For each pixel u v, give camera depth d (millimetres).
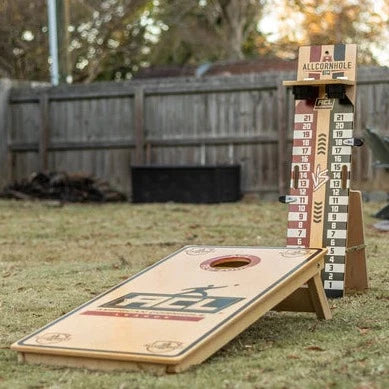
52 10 17500
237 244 9211
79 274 7520
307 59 6145
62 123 15383
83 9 20797
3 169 15586
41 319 5684
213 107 14461
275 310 5473
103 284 6953
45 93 15414
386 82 13336
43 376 4215
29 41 19500
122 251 9016
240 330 4512
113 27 21078
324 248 5578
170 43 28359
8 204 13867
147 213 12430
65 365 4359
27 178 15125
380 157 10695
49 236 10398
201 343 4227
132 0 21156
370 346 4645
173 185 13977
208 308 4578
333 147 6055
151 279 5148
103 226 11125
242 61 22109
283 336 4980
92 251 9094
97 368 4273
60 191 14594
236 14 29250
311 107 6145
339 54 6066
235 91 14305
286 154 14039
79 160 15305
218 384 3969
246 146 14297
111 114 15055
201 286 4914
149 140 14812
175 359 4086
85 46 21016
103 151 15141
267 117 14141
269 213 11930
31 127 15547
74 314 4762
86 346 4324
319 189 6074
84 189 14516
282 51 28672
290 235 6113
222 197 13734
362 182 13461
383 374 4059
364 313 5543
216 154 14492
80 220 11773
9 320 5672
